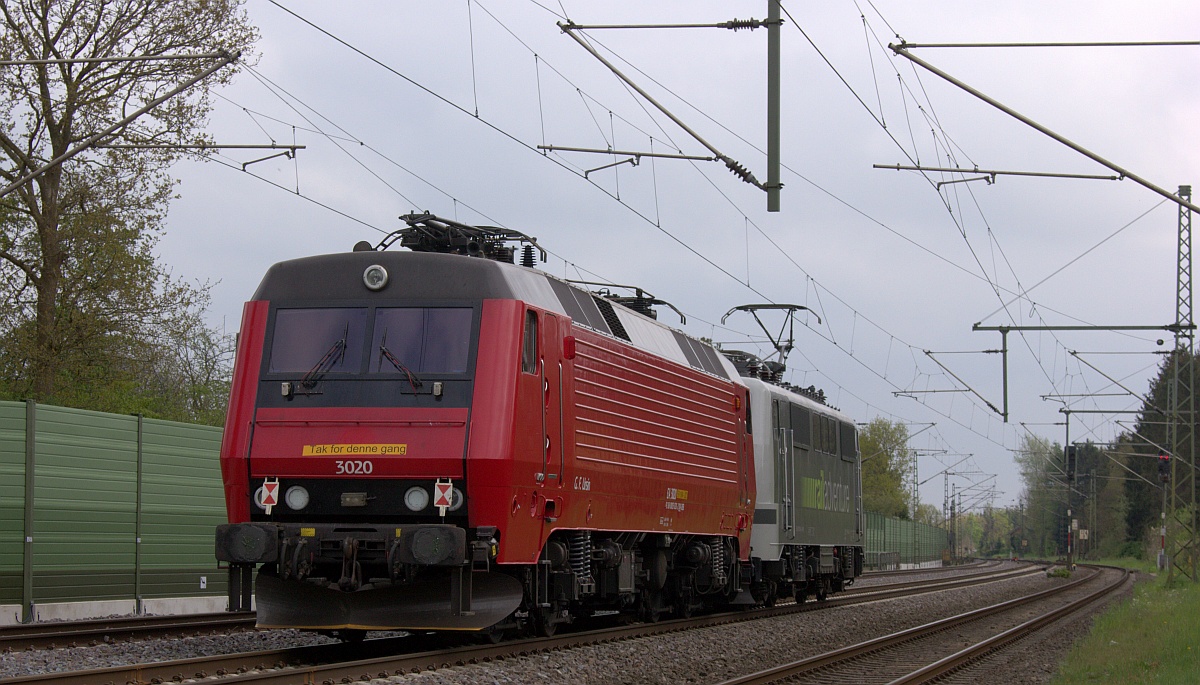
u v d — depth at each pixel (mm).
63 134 28266
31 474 18328
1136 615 24297
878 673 15688
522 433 13625
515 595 13797
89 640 14828
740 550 23172
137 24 28516
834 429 30531
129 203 29234
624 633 17828
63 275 28984
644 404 18125
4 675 11523
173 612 21234
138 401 31219
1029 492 142875
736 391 23000
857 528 32625
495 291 13797
